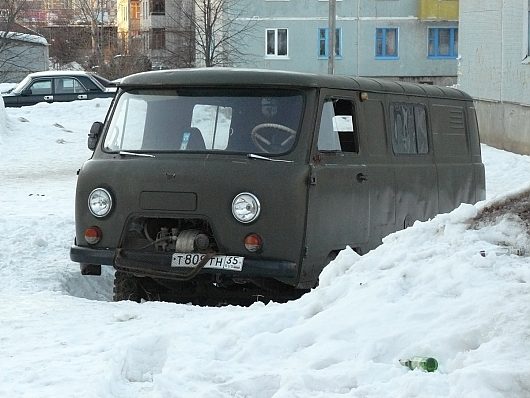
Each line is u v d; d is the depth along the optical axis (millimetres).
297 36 84250
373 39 85312
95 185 13609
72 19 126562
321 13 84125
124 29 130875
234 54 83750
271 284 13406
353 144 14406
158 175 13250
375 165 14766
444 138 17234
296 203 12867
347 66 85188
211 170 13055
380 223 14812
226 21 83625
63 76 55250
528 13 45594
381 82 15406
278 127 13320
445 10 84562
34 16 125188
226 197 12961
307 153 13156
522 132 45938
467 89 51156
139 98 14062
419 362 7781
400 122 15766
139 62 101875
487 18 48875
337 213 13648
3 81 86750
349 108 14352
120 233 13461
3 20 88625
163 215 13195
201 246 13039
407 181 15672
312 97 13422
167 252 13234
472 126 18359
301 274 12930
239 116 13492
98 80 56406
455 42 86062
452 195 17281
